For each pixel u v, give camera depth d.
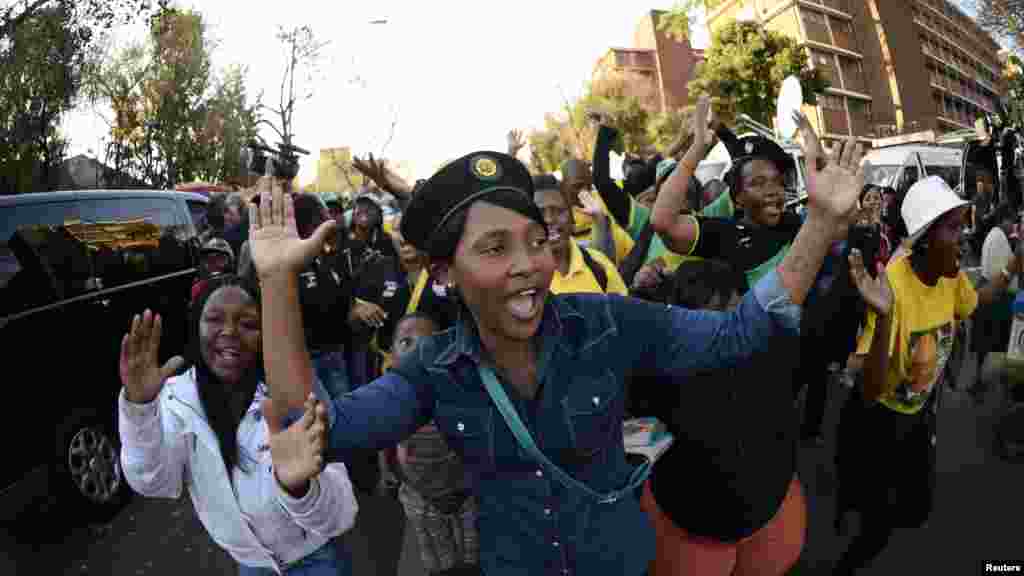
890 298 2.50
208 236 6.51
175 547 4.27
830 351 2.90
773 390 2.17
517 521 1.43
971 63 73.38
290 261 1.25
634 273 3.95
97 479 4.62
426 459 3.06
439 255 1.30
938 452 4.77
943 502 3.98
